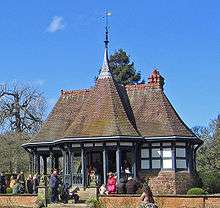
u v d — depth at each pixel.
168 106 42.31
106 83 42.06
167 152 39.72
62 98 45.38
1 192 37.31
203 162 69.94
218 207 28.78
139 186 32.53
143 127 40.72
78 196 33.69
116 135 38.16
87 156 40.84
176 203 29.64
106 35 43.09
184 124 41.72
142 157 40.12
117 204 30.00
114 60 76.19
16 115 70.31
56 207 30.94
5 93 70.31
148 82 43.78
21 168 66.81
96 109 40.66
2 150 67.12
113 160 40.31
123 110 40.69
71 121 43.12
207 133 78.69
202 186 42.59
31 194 33.03
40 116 71.75
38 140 42.50
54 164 43.56
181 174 39.53
